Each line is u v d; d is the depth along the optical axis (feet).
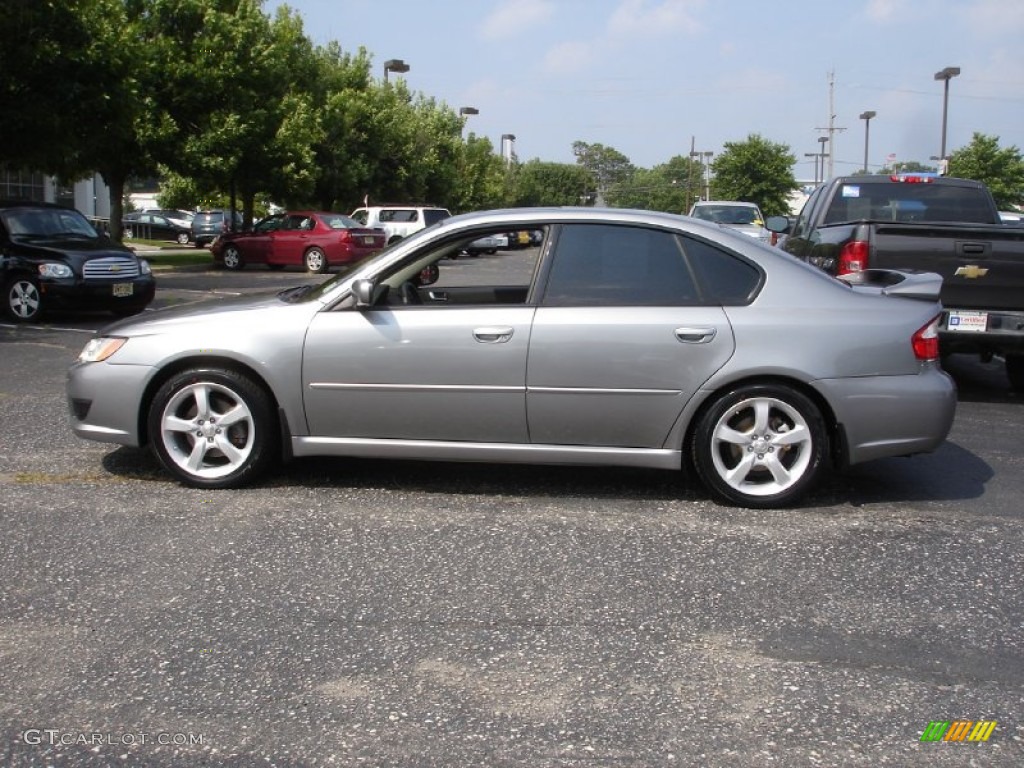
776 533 15.83
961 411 26.68
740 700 10.60
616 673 11.16
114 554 14.49
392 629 12.18
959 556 14.92
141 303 43.55
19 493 17.25
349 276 17.47
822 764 9.42
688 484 18.52
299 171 87.45
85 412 17.87
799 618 12.64
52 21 49.29
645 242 17.10
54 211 44.62
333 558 14.46
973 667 11.41
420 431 17.16
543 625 12.35
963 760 9.53
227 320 17.39
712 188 197.77
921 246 25.50
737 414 16.84
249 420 17.39
